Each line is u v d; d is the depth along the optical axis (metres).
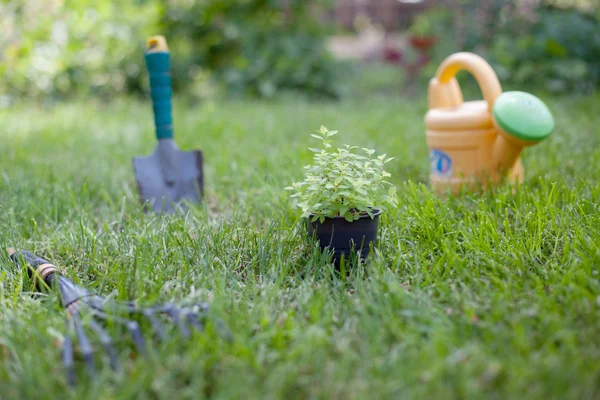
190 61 2.40
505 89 2.02
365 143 1.41
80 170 1.25
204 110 1.89
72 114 1.88
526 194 0.98
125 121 1.77
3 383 0.65
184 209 1.06
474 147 1.02
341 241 0.83
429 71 2.29
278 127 1.62
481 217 0.89
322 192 0.83
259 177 1.13
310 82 2.29
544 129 0.95
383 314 0.72
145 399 0.61
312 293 0.77
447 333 0.69
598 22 2.17
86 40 2.26
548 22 2.13
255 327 0.72
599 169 1.08
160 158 1.10
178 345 0.69
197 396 0.61
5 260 0.87
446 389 0.60
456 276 0.80
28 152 1.39
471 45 2.25
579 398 0.59
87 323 0.71
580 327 0.70
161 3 2.39
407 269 0.83
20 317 0.75
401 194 1.03
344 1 3.50
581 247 0.82
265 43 2.38
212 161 1.31
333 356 0.68
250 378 0.63
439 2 2.83
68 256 0.89
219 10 2.44
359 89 2.44
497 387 0.61
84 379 0.65
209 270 0.83
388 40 3.37
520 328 0.68
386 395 0.60
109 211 1.06
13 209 1.01
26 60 2.15
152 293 0.77
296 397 0.62
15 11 2.12
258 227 0.97
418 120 1.70
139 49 2.30
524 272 0.79
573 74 1.99
